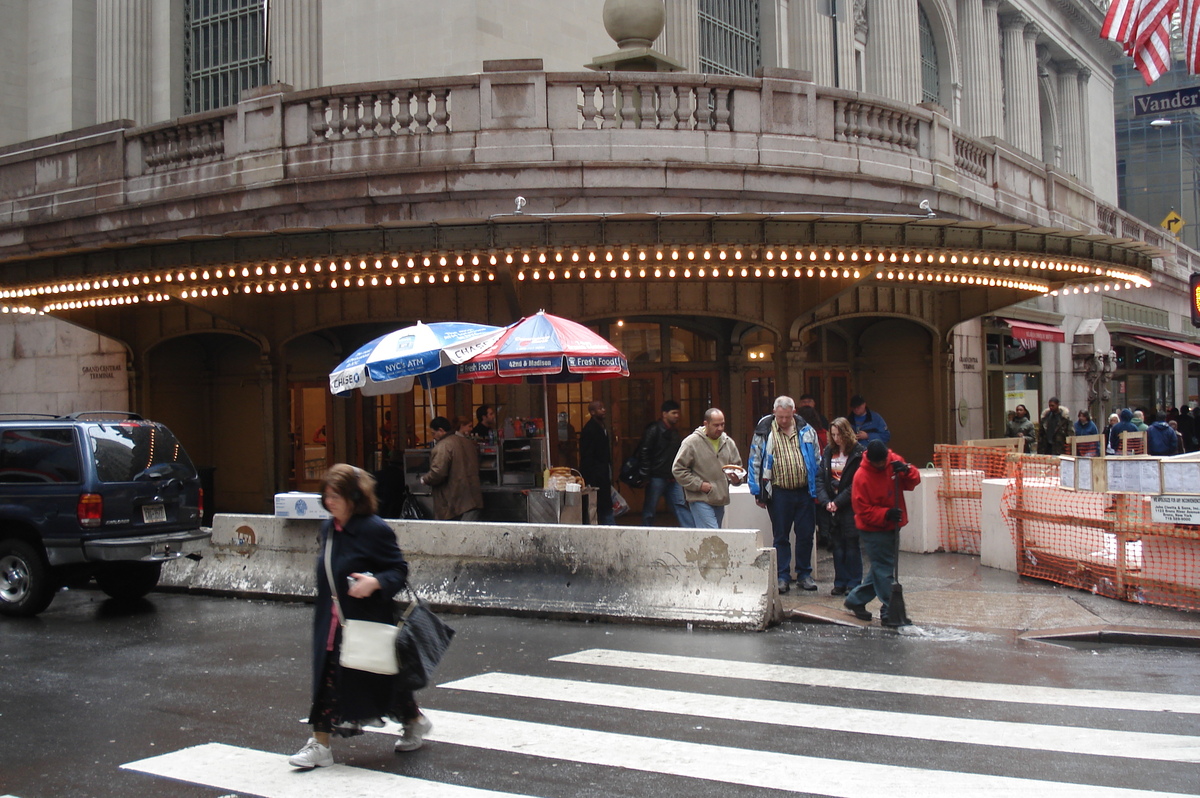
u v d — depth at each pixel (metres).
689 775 5.50
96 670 8.32
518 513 13.78
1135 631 8.69
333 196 15.62
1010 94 39.69
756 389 18.59
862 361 22.22
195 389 20.86
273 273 14.21
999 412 26.77
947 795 5.13
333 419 18.95
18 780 5.67
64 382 21.72
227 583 12.08
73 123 24.66
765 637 9.07
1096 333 31.92
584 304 17.06
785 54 28.48
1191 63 20.08
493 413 15.31
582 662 8.25
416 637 5.72
